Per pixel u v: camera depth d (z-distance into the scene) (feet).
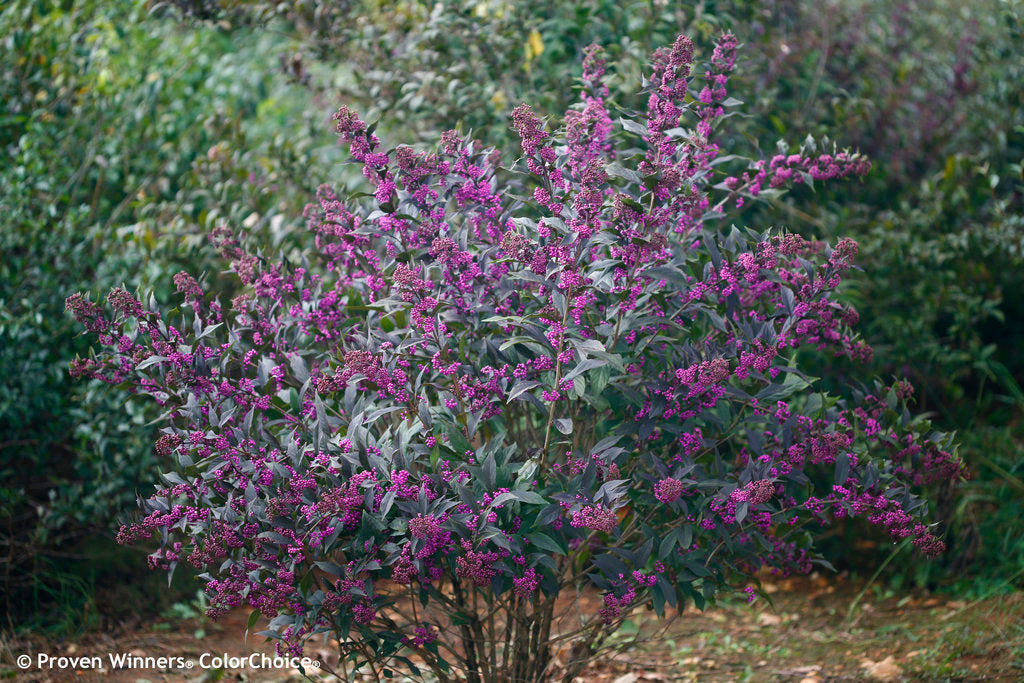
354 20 16.51
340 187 12.57
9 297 15.67
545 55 15.39
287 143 17.44
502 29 15.49
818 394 10.03
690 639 14.97
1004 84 19.99
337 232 10.27
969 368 19.52
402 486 8.37
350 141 9.13
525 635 10.48
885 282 18.15
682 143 10.47
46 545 15.70
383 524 8.42
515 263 9.20
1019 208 19.22
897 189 19.85
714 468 10.68
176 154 18.92
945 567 16.69
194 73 23.20
